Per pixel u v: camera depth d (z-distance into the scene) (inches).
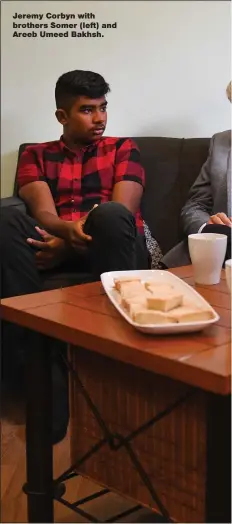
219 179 80.6
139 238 74.4
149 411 42.7
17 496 53.0
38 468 44.9
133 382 43.3
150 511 50.9
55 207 84.2
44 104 98.4
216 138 83.1
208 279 51.0
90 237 67.9
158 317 37.5
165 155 88.6
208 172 83.0
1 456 59.9
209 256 50.1
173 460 41.6
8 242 66.6
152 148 89.8
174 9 91.9
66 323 39.7
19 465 58.3
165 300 38.3
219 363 33.1
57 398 60.6
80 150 85.7
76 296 46.8
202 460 39.6
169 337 37.4
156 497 41.9
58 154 86.4
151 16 93.0
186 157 87.4
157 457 42.7
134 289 42.8
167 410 39.5
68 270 74.0
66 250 71.4
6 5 97.0
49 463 45.3
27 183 84.4
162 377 41.2
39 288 69.2
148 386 42.3
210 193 82.3
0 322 65.4
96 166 85.2
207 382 32.2
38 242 69.3
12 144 100.4
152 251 81.6
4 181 101.3
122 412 44.6
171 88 94.4
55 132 98.9
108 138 87.4
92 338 37.7
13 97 99.4
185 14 91.7
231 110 92.6
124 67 95.5
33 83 98.3
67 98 83.7
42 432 44.5
